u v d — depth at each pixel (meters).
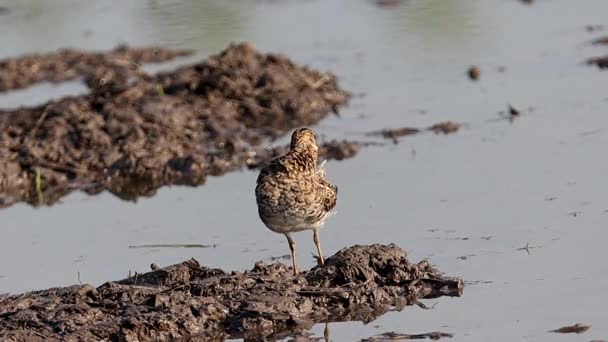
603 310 11.79
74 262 14.20
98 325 11.63
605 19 24.66
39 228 15.68
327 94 20.80
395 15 26.23
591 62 21.52
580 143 17.38
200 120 19.73
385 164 17.27
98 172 17.94
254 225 15.16
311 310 12.07
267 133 19.42
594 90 20.02
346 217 15.05
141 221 15.69
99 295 12.26
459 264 13.23
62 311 11.90
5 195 17.41
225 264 13.76
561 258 13.23
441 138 18.31
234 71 20.92
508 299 12.21
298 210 12.38
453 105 19.95
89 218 16.03
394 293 12.39
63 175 17.84
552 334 11.30
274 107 20.33
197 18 26.75
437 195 15.67
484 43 23.58
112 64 23.19
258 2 28.03
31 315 11.78
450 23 25.23
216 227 15.17
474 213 14.88
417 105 20.17
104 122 18.89
